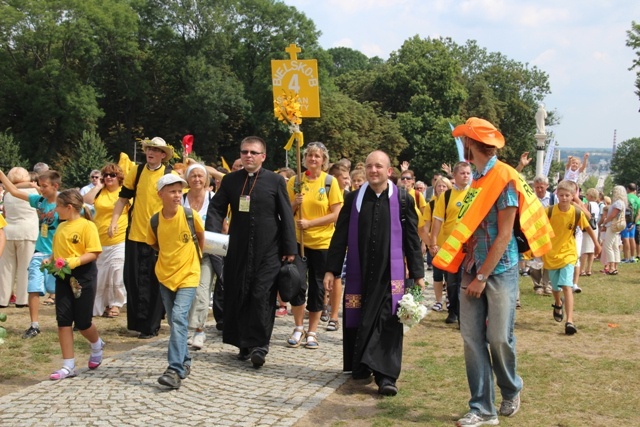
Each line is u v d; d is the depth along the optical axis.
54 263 6.05
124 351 7.46
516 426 5.05
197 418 5.21
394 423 5.16
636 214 17.83
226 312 6.83
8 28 48.56
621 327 8.92
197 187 8.01
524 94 74.38
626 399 5.78
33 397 5.66
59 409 5.37
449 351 7.57
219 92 53.06
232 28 55.53
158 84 57.22
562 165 52.03
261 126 54.56
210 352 7.35
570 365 6.93
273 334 8.34
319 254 7.77
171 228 6.08
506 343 4.98
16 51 50.62
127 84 54.16
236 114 56.31
